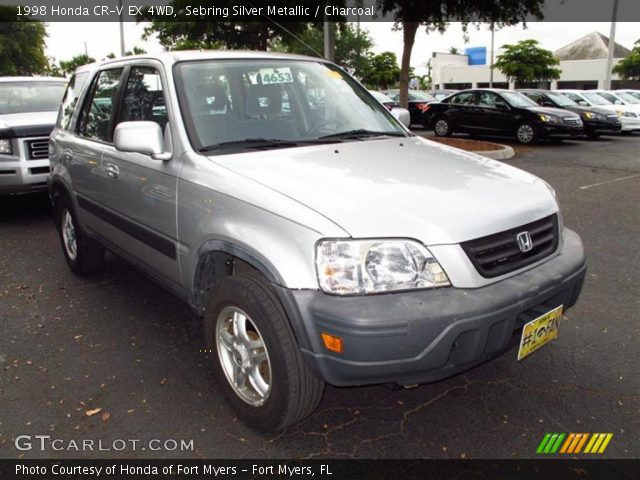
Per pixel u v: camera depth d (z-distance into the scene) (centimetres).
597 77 4781
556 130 1416
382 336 229
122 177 377
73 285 491
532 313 272
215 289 291
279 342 256
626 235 618
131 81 393
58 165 496
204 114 335
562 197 817
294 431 289
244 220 272
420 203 262
